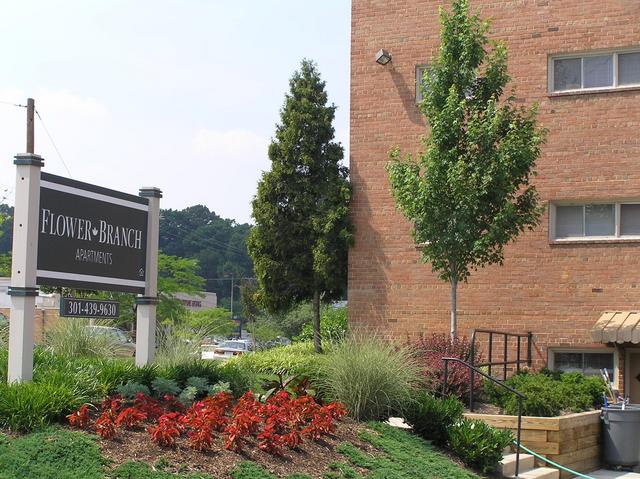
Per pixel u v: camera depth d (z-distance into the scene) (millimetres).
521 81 18609
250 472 8617
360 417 11945
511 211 15711
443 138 16078
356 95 19734
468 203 15711
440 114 16062
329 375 12188
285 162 21312
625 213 18031
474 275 18609
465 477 10523
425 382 13102
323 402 12180
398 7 19562
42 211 10070
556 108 18359
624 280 17734
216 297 80938
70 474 7660
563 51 18406
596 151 18078
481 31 16656
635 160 17828
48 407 8781
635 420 14336
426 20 19344
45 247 10102
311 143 21250
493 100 16188
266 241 21234
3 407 8562
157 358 12977
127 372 11102
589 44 18250
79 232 10680
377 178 19453
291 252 21156
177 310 34094
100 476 7703
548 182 18297
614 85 18172
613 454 14266
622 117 17969
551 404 13953
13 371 9602
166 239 89875
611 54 18250
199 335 14109
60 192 10375
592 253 17969
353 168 19672
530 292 18266
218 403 10461
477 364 15336
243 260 90625
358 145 19656
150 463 8266
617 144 17969
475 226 15969
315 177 21297
